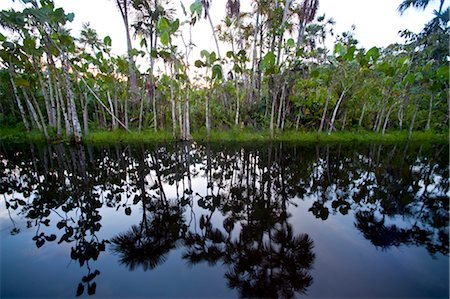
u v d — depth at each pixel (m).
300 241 2.01
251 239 2.09
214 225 2.39
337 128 10.65
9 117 11.78
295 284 1.50
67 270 1.68
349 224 2.35
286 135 9.51
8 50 8.16
